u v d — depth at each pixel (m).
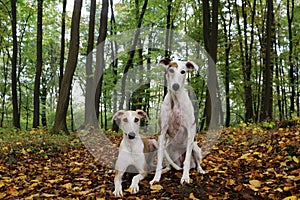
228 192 4.57
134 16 17.03
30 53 24.28
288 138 6.83
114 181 5.33
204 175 5.45
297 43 22.34
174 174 5.55
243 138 9.01
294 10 21.83
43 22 23.59
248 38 19.20
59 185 5.65
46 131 13.05
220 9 18.92
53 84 30.78
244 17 18.84
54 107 33.34
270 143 6.98
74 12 12.47
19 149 8.98
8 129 13.80
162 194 4.66
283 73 22.98
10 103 28.50
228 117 18.23
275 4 22.11
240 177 5.12
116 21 25.41
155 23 18.66
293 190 4.30
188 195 4.55
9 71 27.72
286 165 5.36
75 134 11.45
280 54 21.03
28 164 7.43
